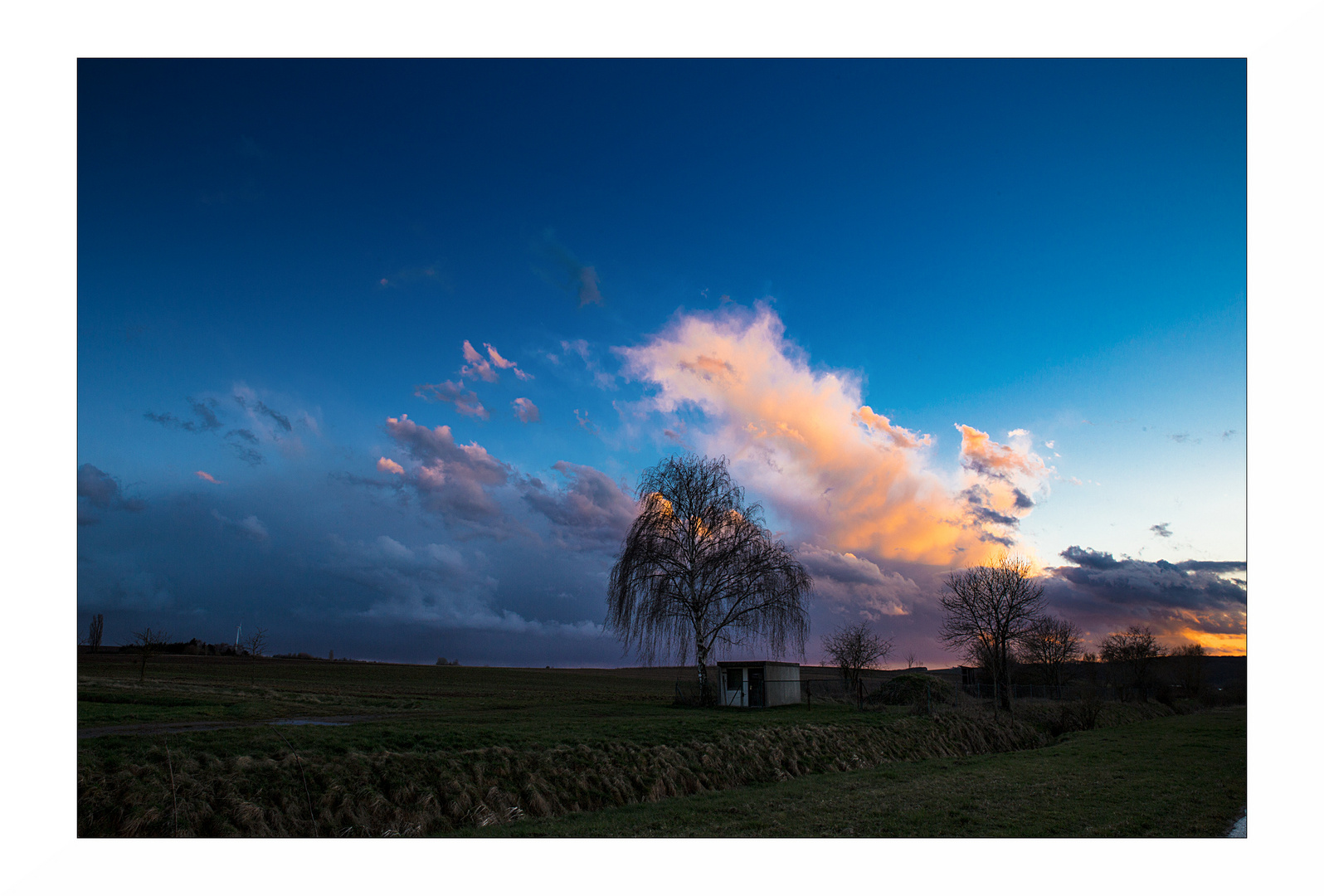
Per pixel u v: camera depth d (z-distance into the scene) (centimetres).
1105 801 1633
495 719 2895
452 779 1709
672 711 3678
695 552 4256
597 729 2483
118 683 4194
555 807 1767
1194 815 1473
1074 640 6238
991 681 5272
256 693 3959
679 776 2091
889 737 3016
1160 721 4728
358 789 1579
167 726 2225
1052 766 2312
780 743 2559
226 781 1486
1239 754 2472
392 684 6838
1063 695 5712
